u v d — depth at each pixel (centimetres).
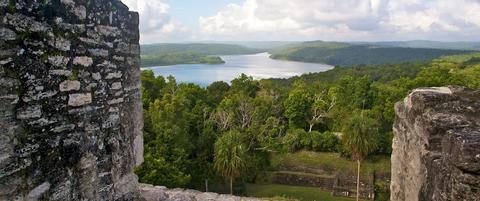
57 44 296
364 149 2069
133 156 430
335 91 3538
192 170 2238
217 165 1962
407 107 399
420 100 354
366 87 3406
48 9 285
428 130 324
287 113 3228
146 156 1848
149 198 562
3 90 253
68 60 310
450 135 276
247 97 3053
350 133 2100
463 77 3641
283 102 3319
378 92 3469
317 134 2939
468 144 249
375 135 2170
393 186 455
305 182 2573
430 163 312
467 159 246
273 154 2834
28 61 270
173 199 600
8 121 258
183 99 2725
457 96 349
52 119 296
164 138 2072
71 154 320
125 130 410
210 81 6794
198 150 2334
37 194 285
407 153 394
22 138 270
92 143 349
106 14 362
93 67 345
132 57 420
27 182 276
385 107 3117
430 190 306
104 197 371
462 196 249
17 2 258
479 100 342
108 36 368
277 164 2758
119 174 399
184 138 2192
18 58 262
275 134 2858
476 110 327
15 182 266
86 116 338
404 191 402
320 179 2556
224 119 2530
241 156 1970
